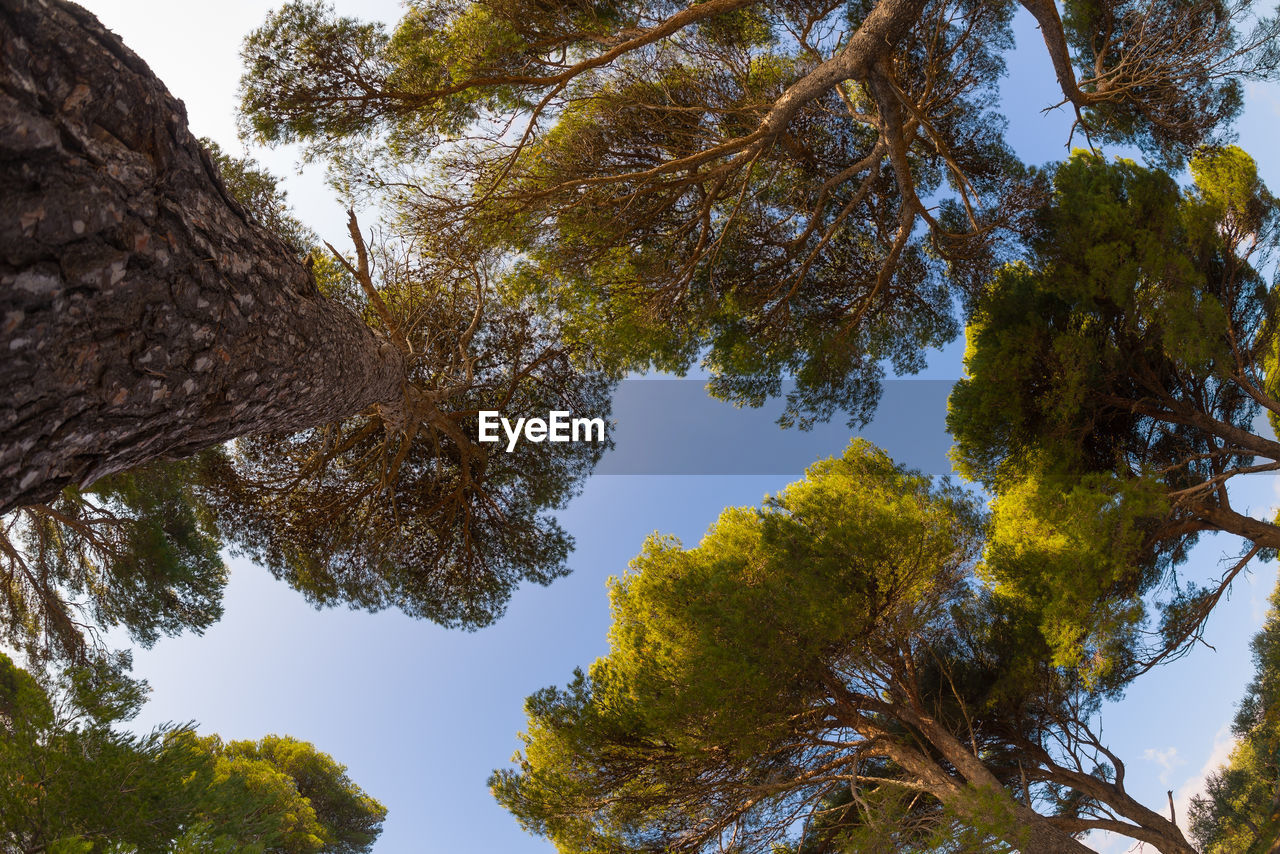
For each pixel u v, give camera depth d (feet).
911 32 24.66
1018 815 20.31
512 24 19.24
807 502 26.45
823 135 27.50
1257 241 27.37
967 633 29.94
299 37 17.49
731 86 24.77
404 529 24.20
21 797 14.76
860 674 26.94
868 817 20.10
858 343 27.81
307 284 7.95
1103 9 24.67
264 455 22.88
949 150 26.78
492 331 23.76
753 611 22.61
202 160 5.70
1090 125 25.71
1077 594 23.32
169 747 16.76
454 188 20.43
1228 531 27.04
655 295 24.13
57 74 3.93
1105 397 27.58
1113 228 25.68
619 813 24.39
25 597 25.63
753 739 22.50
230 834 15.90
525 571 25.55
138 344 4.68
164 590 26.07
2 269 3.56
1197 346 24.34
